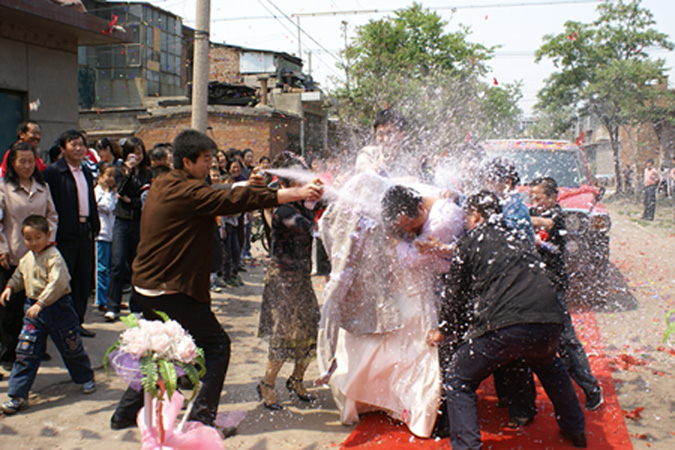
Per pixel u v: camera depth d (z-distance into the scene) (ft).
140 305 11.12
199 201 10.52
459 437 10.27
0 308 14.21
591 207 21.42
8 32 25.54
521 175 22.56
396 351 11.82
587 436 11.62
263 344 17.44
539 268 10.66
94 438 11.33
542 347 10.22
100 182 19.80
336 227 11.92
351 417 12.16
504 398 12.88
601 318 19.77
